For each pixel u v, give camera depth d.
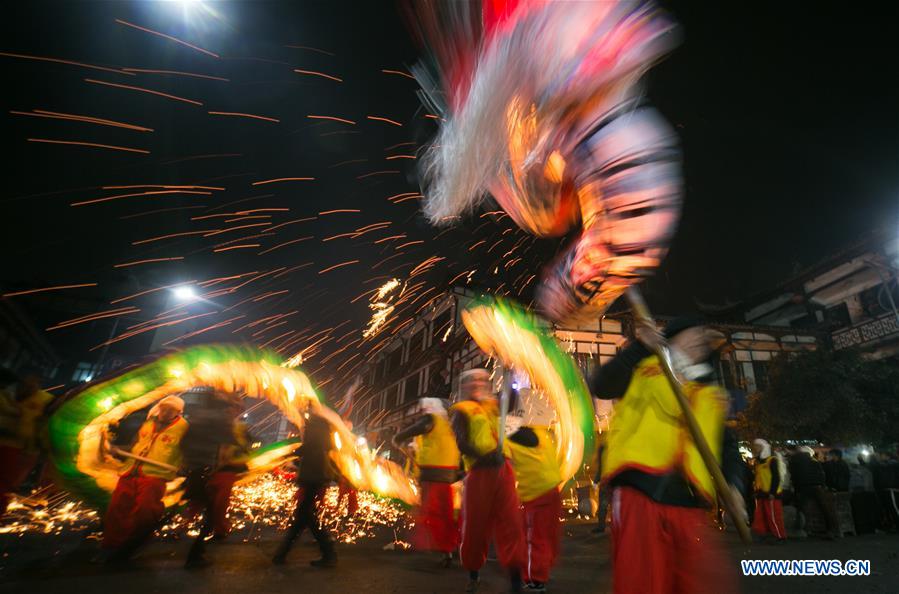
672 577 1.70
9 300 20.48
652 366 1.96
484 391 4.09
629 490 1.80
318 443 4.86
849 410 13.23
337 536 6.73
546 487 3.80
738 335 20.11
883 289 18.55
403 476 7.18
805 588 4.01
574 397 8.04
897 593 3.86
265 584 3.74
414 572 4.41
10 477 5.08
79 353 26.94
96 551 4.76
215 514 4.48
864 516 8.58
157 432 4.70
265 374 5.48
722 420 1.92
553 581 4.18
